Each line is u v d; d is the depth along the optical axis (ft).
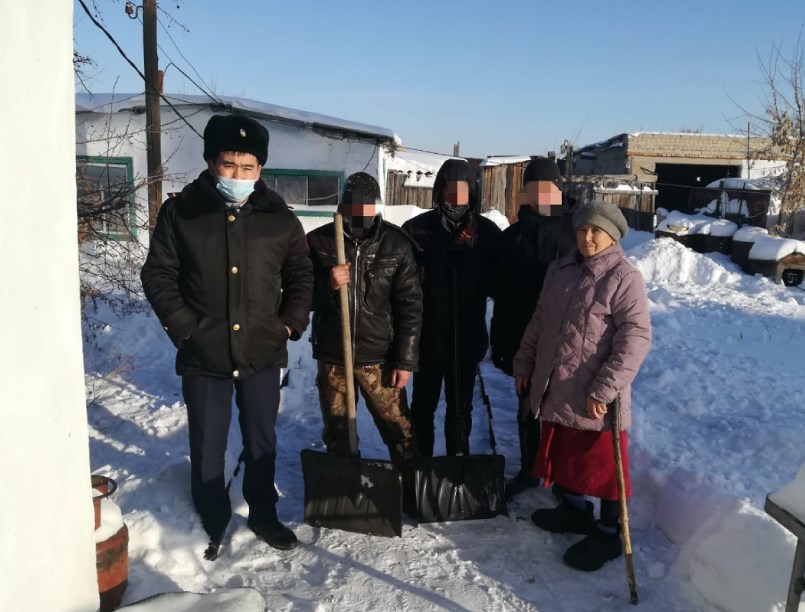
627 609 8.65
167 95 32.50
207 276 8.84
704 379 17.67
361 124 34.37
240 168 8.77
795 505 6.88
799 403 16.01
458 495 10.64
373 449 13.34
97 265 16.39
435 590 8.91
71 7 5.84
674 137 69.31
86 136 32.17
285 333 9.52
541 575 9.38
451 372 11.87
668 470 11.32
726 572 8.56
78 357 6.16
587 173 79.82
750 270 36.70
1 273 5.09
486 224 11.45
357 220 10.04
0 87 4.99
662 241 37.88
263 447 9.71
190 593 7.01
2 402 5.14
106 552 7.51
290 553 9.66
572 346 9.31
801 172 44.73
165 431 13.66
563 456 9.72
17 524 5.33
